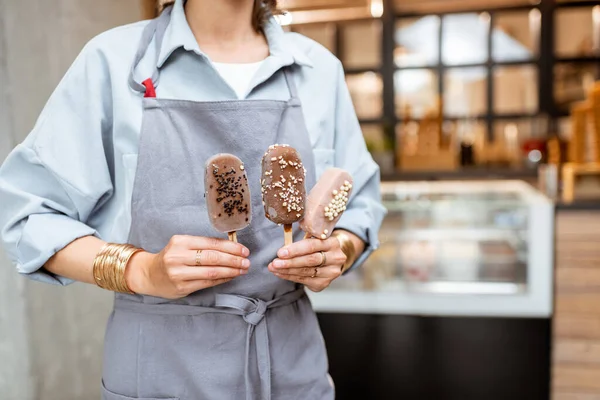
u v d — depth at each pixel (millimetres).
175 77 927
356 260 1060
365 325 2447
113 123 907
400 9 5031
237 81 950
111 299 1741
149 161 871
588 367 2371
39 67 1450
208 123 886
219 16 947
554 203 2381
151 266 810
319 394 1014
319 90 1025
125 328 922
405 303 2416
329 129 1026
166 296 817
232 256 781
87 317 1638
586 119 2898
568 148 3994
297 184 825
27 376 1417
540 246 2332
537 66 4863
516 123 4988
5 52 1349
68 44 1535
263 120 905
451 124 5051
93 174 898
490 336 2375
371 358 2449
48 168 882
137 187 875
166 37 933
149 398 909
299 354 979
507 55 4969
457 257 2488
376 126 5188
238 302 889
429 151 4316
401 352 2428
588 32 4824
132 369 912
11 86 1360
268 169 820
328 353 2477
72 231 872
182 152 878
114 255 841
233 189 807
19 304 1396
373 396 2453
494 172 4152
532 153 4207
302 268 840
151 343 905
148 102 882
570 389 2391
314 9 3996
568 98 4863
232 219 808
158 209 875
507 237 2447
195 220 872
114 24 1693
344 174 890
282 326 952
